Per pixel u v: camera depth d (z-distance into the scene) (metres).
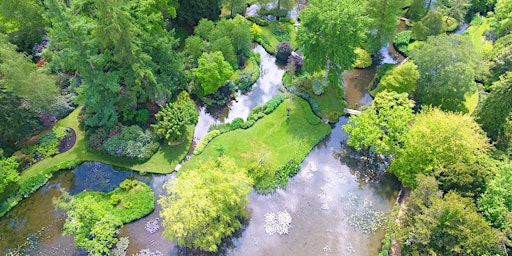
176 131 45.25
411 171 41.34
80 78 49.72
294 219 41.06
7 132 43.69
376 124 44.84
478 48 57.41
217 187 36.12
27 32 53.09
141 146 44.94
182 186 36.34
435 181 35.94
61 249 38.03
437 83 47.91
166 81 49.16
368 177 45.06
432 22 58.44
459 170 36.72
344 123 50.47
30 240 38.66
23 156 43.97
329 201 42.69
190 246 36.91
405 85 48.38
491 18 60.94
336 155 47.12
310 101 51.81
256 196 42.69
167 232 35.69
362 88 55.03
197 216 34.59
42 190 42.31
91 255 35.97
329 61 51.62
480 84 54.59
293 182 44.22
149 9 48.22
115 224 38.56
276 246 38.88
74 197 39.38
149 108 49.53
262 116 50.00
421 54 49.16
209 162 40.12
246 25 56.97
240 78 54.06
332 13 46.16
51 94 46.25
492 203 35.44
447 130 39.84
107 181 43.12
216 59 50.47
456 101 48.50
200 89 52.12
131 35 40.84
